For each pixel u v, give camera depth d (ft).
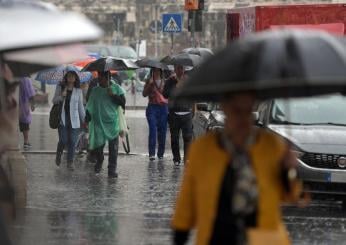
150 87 113.29
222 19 405.59
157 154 116.78
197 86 27.78
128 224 65.10
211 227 28.32
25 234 59.67
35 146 125.80
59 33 31.19
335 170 72.33
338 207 76.64
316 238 60.54
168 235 60.70
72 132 101.04
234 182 28.30
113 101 94.22
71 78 100.83
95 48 291.58
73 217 67.67
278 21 118.93
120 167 105.19
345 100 80.89
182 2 423.64
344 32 118.21
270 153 28.53
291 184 28.60
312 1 379.14
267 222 28.19
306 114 79.36
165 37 407.64
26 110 120.67
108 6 431.02
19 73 49.14
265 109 80.02
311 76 26.61
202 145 29.07
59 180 91.97
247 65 27.09
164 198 80.02
